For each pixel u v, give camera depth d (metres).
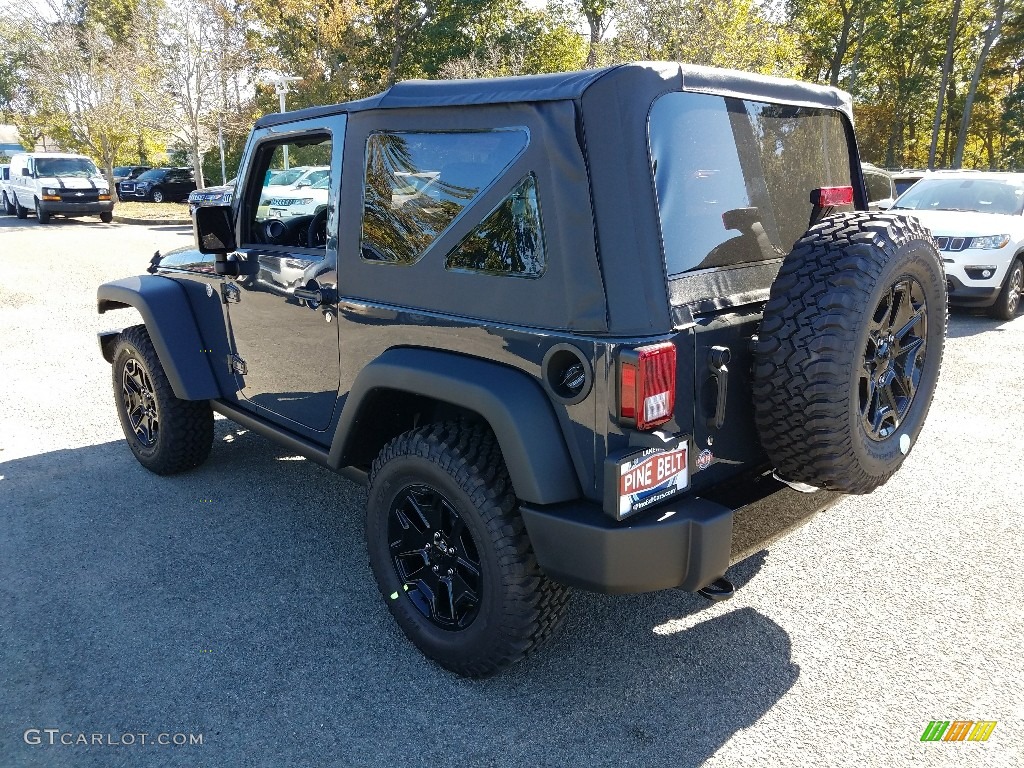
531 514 2.34
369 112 2.84
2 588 3.38
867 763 2.35
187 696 2.69
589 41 35.28
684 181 2.34
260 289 3.54
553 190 2.25
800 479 2.47
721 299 2.42
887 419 2.64
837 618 3.13
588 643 2.99
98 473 4.65
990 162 47.72
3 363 7.12
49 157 24.25
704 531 2.23
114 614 3.18
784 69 20.44
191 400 4.16
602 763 2.37
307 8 25.84
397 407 3.02
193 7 23.05
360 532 3.91
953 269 8.89
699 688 2.72
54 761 2.39
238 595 3.33
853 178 3.25
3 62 41.75
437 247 2.61
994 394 6.10
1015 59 42.06
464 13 30.42
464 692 2.71
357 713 2.61
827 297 2.24
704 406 2.35
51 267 13.32
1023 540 3.75
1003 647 2.92
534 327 2.35
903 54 42.34
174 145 38.84
